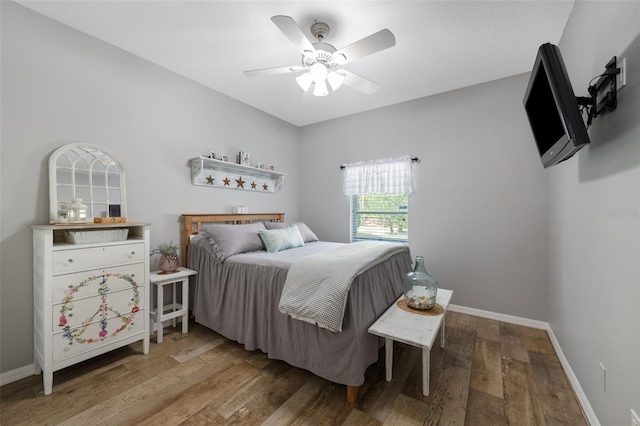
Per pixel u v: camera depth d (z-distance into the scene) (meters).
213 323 2.43
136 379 1.80
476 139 2.99
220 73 2.79
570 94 1.20
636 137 1.05
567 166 1.99
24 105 1.86
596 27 1.46
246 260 2.26
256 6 1.88
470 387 1.74
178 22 2.04
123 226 2.05
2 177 1.77
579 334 1.67
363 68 2.66
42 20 1.94
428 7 1.87
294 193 4.37
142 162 2.50
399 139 3.51
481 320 2.84
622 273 1.16
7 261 1.79
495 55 2.44
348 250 2.32
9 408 1.53
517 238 2.77
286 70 2.12
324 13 1.93
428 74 2.77
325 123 4.18
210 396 1.64
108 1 1.82
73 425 1.42
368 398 1.63
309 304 1.68
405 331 1.64
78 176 2.09
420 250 3.33
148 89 2.55
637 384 1.04
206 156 3.05
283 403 1.59
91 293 1.83
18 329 1.82
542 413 1.52
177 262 2.52
